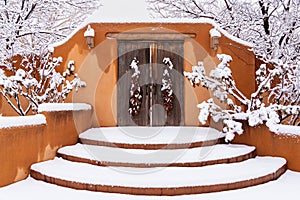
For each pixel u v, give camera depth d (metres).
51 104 5.94
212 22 7.99
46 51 8.49
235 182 4.59
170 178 4.65
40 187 4.71
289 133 5.75
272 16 10.40
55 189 4.61
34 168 5.17
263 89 6.73
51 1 10.84
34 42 11.13
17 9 10.63
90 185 4.52
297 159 5.61
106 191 4.46
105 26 7.98
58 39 11.38
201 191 4.42
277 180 5.09
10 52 8.82
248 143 6.47
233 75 8.08
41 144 5.55
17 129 4.98
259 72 6.82
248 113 6.30
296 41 9.39
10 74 8.88
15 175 4.92
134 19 7.95
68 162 5.57
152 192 4.33
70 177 4.71
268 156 6.06
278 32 9.52
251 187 4.71
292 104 7.02
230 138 5.97
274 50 8.67
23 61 8.69
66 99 8.01
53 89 7.67
